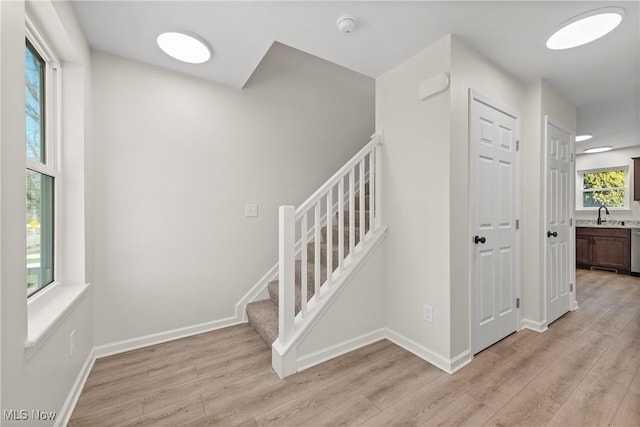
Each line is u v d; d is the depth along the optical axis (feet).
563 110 9.12
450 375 5.84
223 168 8.30
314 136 10.09
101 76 6.64
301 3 5.08
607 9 5.16
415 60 6.81
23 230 3.30
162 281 7.41
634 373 5.85
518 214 8.04
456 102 6.10
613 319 8.87
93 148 6.50
